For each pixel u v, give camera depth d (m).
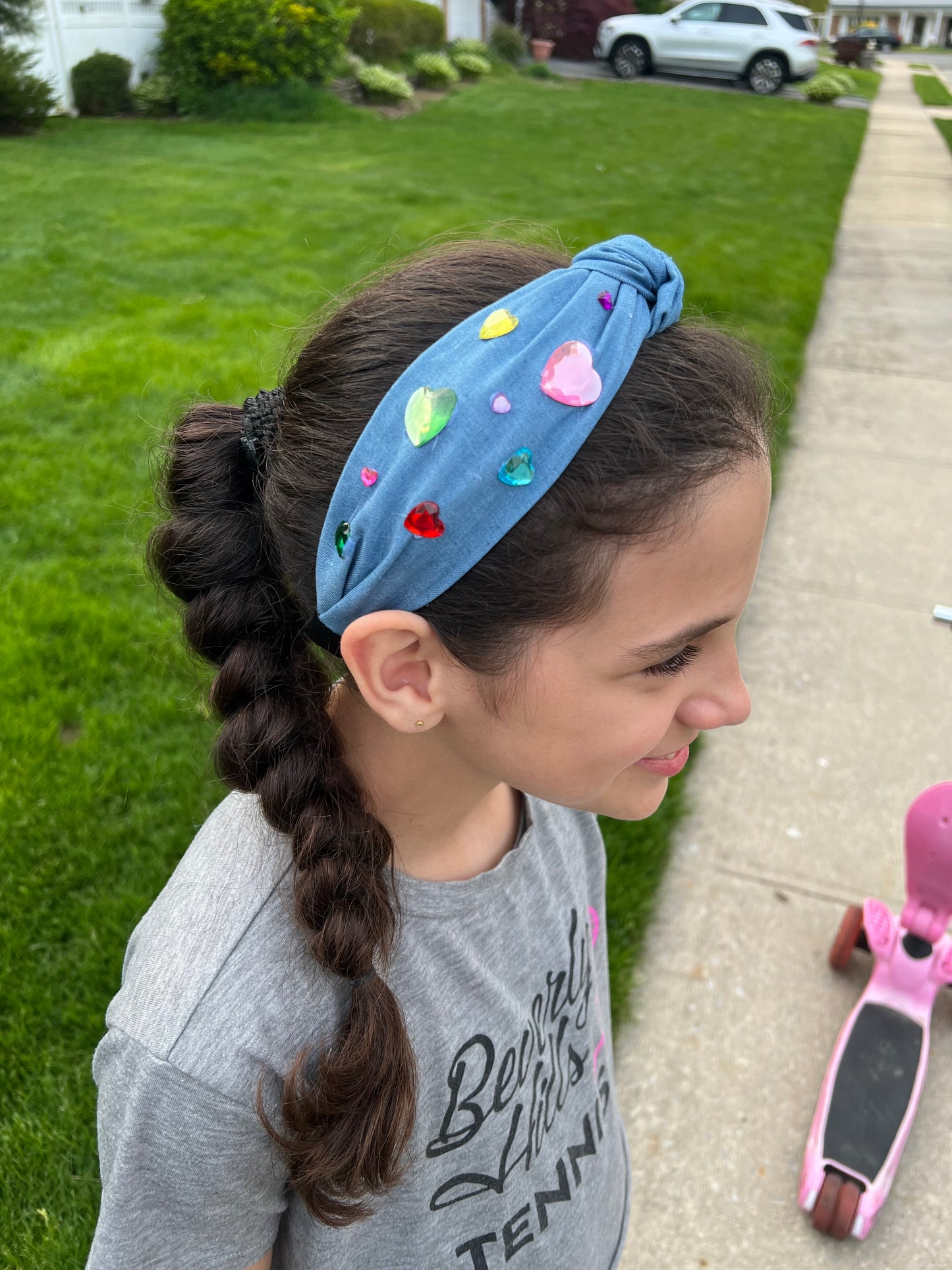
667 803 2.74
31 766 2.69
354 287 0.87
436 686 0.69
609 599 0.64
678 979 2.31
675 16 20.00
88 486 4.11
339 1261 0.85
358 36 17.31
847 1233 1.83
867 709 3.13
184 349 5.49
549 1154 1.00
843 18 55.75
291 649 0.79
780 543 3.99
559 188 10.13
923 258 7.80
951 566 3.86
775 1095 2.09
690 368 0.66
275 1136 0.71
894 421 5.00
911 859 2.09
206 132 13.08
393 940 0.80
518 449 0.61
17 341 5.66
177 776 2.70
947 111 18.88
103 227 8.09
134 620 3.29
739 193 10.18
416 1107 0.82
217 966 0.72
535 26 23.05
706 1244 1.85
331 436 0.70
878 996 2.15
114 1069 0.71
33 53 12.39
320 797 0.75
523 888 0.95
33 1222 1.81
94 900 2.36
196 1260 0.75
